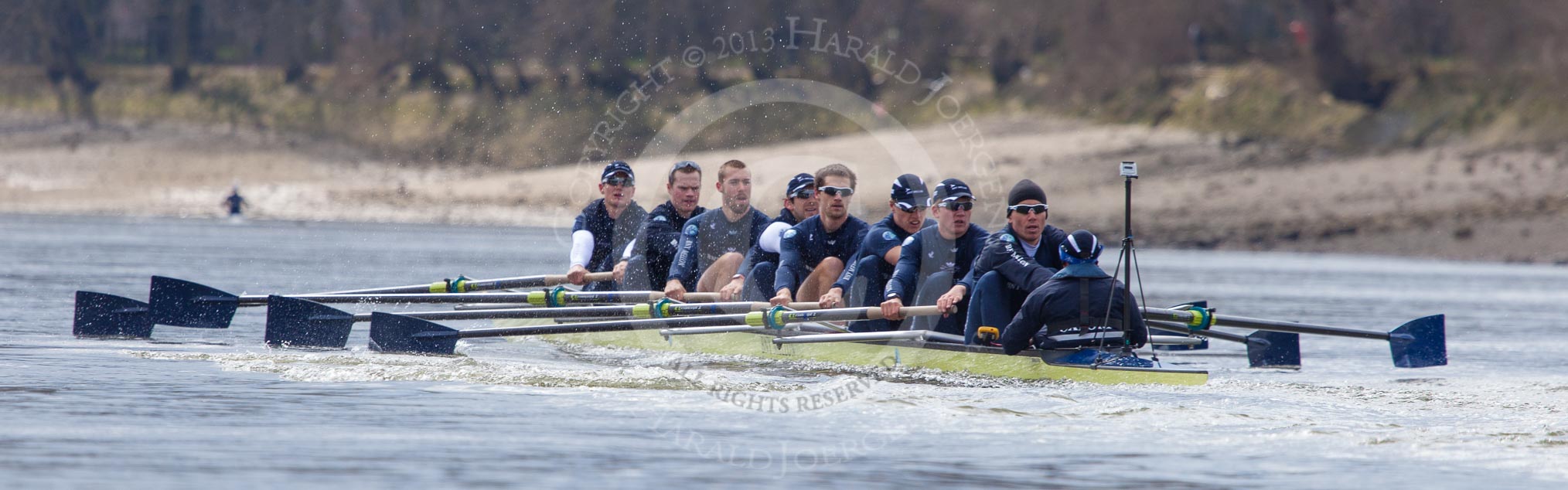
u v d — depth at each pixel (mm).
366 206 154250
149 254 87062
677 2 180375
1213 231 123500
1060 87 176875
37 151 187250
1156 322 33875
